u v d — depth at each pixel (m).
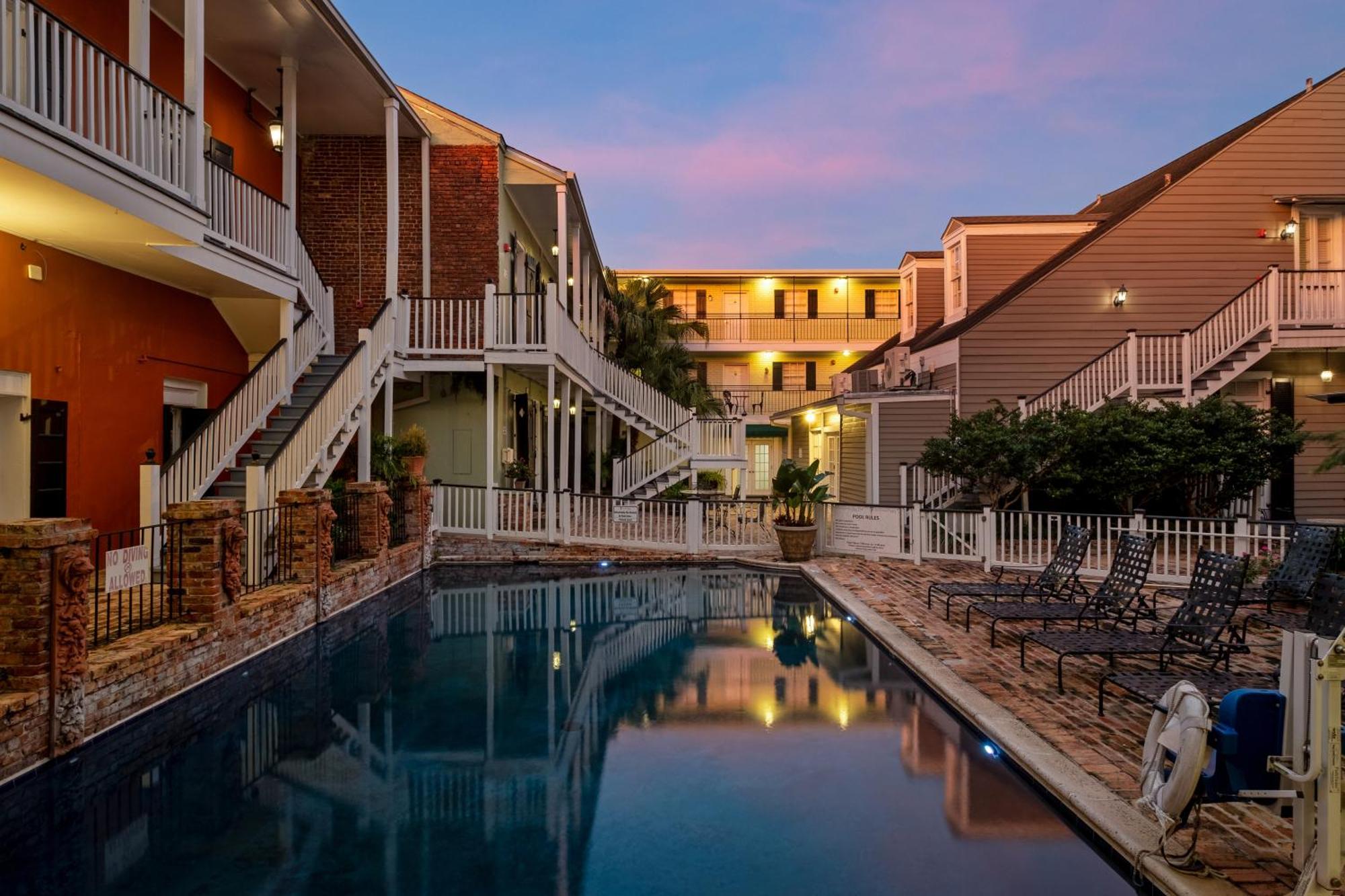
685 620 9.91
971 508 16.81
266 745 5.57
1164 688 5.37
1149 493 14.80
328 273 16.12
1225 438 13.81
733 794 4.79
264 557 9.21
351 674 7.45
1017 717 5.77
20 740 4.91
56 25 6.66
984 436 14.01
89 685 5.51
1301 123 17.08
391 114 14.17
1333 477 16.59
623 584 12.59
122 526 10.16
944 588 9.23
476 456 16.72
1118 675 5.78
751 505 18.42
